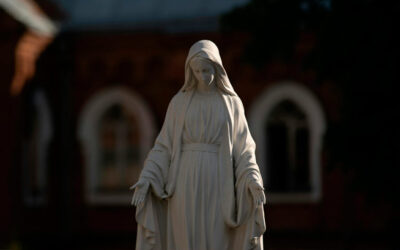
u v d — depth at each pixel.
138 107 62.56
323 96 59.50
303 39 57.66
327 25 41.41
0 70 58.09
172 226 16.75
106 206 62.38
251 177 16.41
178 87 62.00
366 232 57.62
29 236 59.75
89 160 62.81
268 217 59.66
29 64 59.34
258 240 16.50
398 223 45.84
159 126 62.56
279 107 60.66
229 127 16.95
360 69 40.62
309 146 60.09
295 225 59.38
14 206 57.84
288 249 56.09
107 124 63.72
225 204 16.58
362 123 41.34
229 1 62.28
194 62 16.95
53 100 62.47
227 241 16.62
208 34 60.47
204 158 16.83
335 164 42.72
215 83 17.28
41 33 60.06
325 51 41.53
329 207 58.81
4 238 57.34
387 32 40.34
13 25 57.59
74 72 63.03
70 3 64.81
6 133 58.00
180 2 63.34
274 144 60.59
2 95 58.03
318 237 58.94
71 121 63.06
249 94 60.25
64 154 62.72
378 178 40.81
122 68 62.88
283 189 60.16
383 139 41.03
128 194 62.25
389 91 40.94
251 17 44.47
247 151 16.91
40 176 61.50
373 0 41.00
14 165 58.03
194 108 17.11
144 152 62.53
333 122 42.91
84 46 62.75
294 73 59.66
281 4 43.88
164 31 61.62
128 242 61.59
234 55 59.69
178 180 16.80
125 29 62.19
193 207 16.59
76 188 62.75
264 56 45.16
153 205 16.78
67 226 62.19
